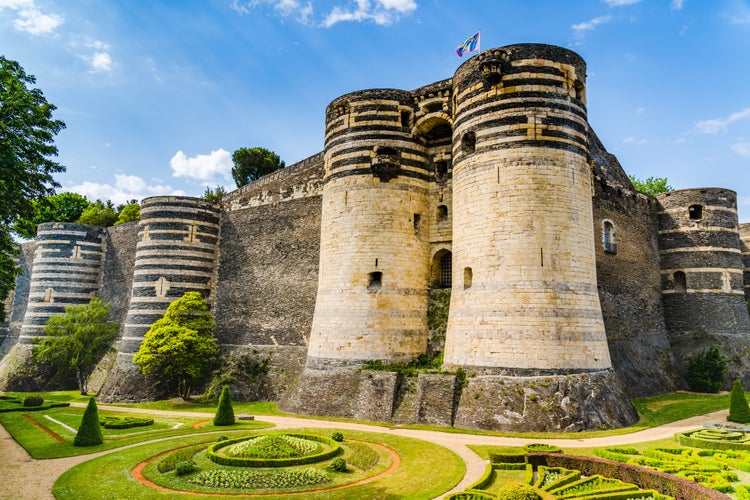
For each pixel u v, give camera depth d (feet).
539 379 90.74
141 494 60.49
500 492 51.31
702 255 153.28
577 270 97.71
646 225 155.43
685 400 121.49
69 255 199.52
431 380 98.99
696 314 150.71
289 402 118.42
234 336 155.33
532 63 102.47
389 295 116.57
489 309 96.78
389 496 58.65
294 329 142.82
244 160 253.65
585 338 95.04
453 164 111.75
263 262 155.22
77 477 67.15
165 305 155.74
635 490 57.36
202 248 163.94
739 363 143.95
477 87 106.11
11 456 79.20
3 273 109.09
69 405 134.51
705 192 156.87
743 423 92.79
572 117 102.94
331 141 128.98
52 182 96.43
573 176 100.83
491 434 86.53
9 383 179.52
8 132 87.66
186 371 136.46
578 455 68.03
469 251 102.63
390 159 119.85
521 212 97.76
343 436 86.38
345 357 114.32
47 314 192.54
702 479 59.31
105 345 180.96
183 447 81.66
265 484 63.00
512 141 100.37
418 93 125.08
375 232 119.03
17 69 92.48
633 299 140.77
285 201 153.89
